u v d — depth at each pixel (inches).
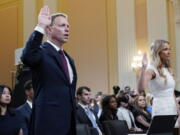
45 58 88.7
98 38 457.7
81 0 476.7
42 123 85.9
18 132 151.0
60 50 92.7
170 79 127.0
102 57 452.4
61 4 493.4
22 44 516.1
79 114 199.2
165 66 127.9
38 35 87.9
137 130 237.6
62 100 87.5
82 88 210.1
